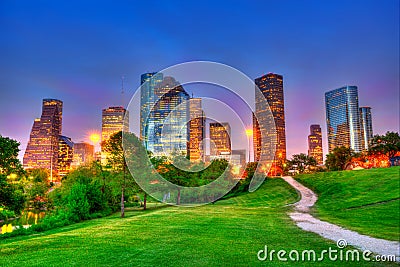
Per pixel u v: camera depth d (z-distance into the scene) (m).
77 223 22.58
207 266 7.68
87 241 10.41
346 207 24.70
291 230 13.48
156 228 13.21
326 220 17.77
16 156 25.70
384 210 21.92
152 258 8.32
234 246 9.82
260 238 11.29
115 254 8.73
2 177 23.95
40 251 9.07
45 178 71.12
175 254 8.73
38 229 19.61
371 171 42.34
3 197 24.11
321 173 49.22
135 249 9.30
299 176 50.34
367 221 17.73
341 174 44.19
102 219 23.45
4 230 23.45
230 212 20.59
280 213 21.06
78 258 8.31
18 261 8.05
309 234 12.55
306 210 23.61
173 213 19.56
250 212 20.92
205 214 18.98
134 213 26.62
